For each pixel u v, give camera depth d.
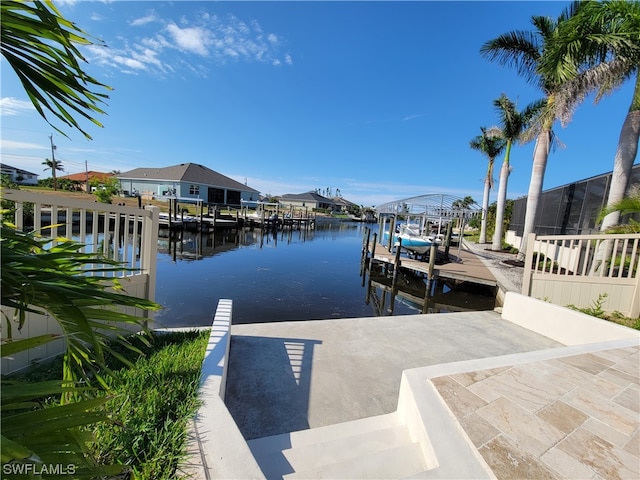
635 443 1.59
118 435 1.36
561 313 3.78
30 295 0.85
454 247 15.41
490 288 8.98
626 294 4.46
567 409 1.87
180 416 1.53
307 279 9.84
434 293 9.38
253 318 6.28
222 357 2.25
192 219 22.00
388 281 10.61
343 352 3.26
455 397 1.94
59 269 0.93
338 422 2.20
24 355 2.11
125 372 1.96
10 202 2.19
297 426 2.14
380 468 1.58
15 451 0.63
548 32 8.53
